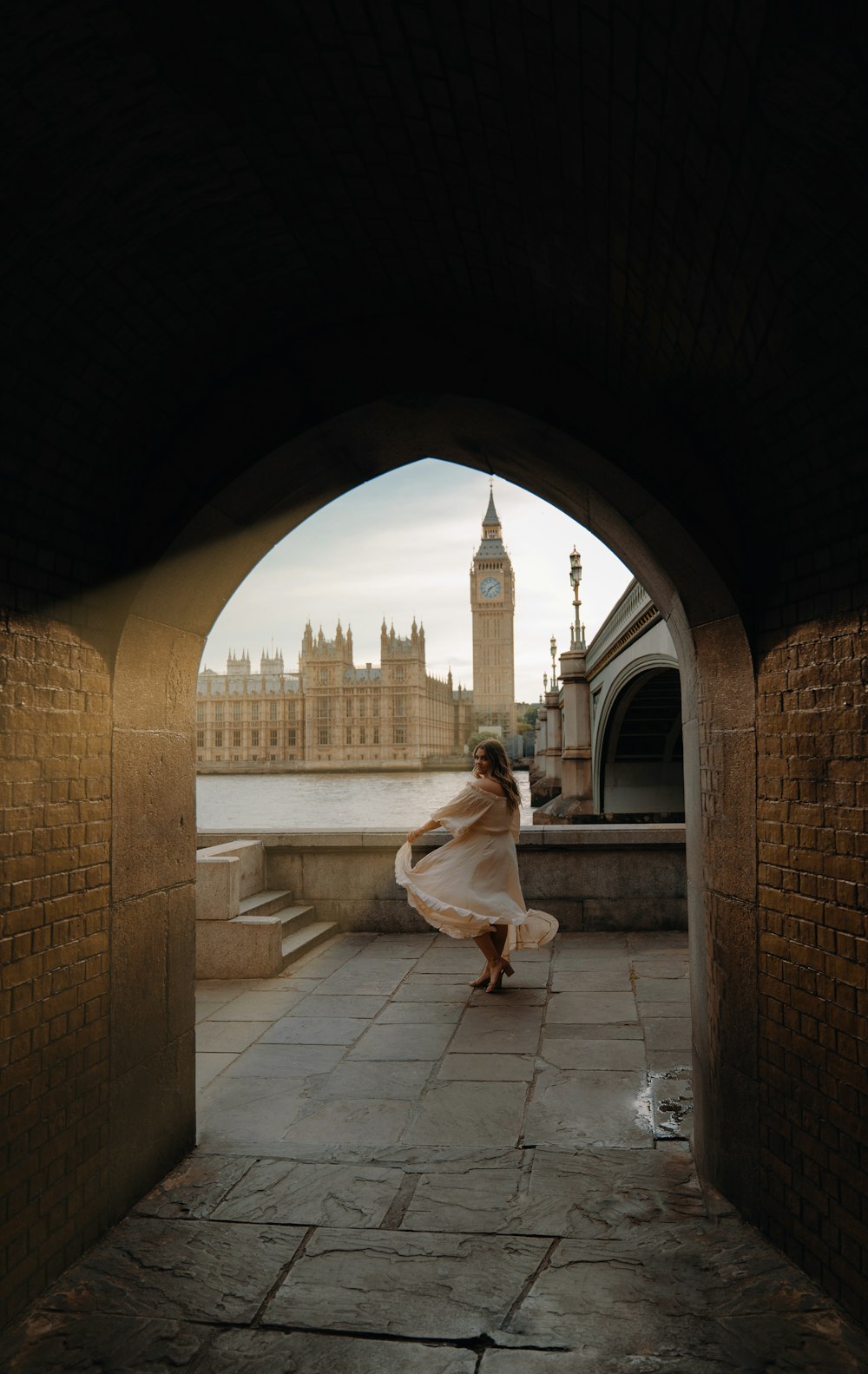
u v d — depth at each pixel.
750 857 3.24
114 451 3.34
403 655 183.75
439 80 2.45
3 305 2.60
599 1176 3.78
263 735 186.25
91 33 2.12
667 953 7.62
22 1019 2.83
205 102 2.49
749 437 3.00
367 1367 2.59
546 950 7.83
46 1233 2.98
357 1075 5.05
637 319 3.08
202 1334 2.75
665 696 32.31
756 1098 3.22
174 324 3.26
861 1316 2.61
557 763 60.94
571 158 2.52
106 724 3.44
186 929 4.14
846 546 2.61
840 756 2.65
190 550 3.77
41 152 2.34
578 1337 2.70
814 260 2.19
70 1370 2.60
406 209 3.13
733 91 1.88
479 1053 5.36
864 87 1.64
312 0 2.17
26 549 2.92
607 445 3.42
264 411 3.74
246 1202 3.61
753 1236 3.21
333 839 8.74
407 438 4.30
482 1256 3.17
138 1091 3.64
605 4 1.88
